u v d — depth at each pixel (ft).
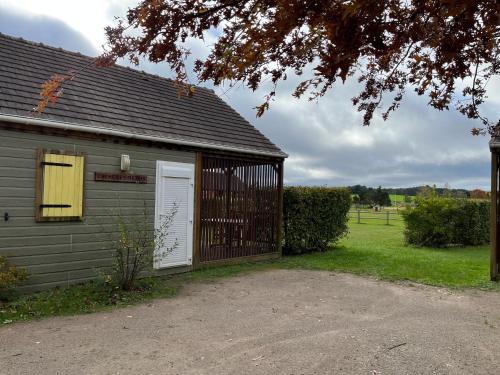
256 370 15.16
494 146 31.17
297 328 20.21
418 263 39.50
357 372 15.08
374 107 10.46
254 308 24.02
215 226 37.27
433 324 21.11
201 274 34.01
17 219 25.11
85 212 28.30
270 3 7.16
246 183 40.09
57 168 26.78
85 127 27.48
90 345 17.57
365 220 108.17
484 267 37.55
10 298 23.97
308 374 14.87
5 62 29.07
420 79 10.00
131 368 15.24
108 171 29.50
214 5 7.63
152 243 30.07
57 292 25.86
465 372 15.25
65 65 33.40
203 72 8.25
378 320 21.79
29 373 14.69
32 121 25.02
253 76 8.45
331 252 47.06
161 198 32.68
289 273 35.06
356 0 6.39
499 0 6.91
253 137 42.01
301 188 46.70
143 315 22.25
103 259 29.25
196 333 19.35
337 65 7.23
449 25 7.79
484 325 21.02
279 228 43.16
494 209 32.35
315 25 6.98
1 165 24.44
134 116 32.73
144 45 7.93
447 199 55.57
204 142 35.17
